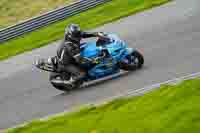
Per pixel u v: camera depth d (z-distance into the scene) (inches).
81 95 1323.8
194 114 893.8
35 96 1459.2
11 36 2287.2
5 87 1648.6
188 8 1886.1
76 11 2313.0
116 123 985.5
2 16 2805.1
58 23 2292.1
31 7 2810.0
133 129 918.4
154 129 887.1
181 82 1138.0
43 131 1117.7
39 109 1338.6
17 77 1726.1
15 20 2716.5
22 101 1453.0
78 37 1348.4
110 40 1362.0
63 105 1304.1
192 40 1515.7
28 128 1189.1
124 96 1200.2
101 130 975.0
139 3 2174.0
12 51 2145.7
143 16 1988.2
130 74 1342.3
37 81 1596.9
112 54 1343.5
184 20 1758.1
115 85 1302.9
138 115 992.9
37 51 2031.3
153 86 1199.6
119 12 2160.4
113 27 1999.3
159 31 1726.1
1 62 2028.8
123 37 1817.2
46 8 2736.2
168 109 974.4
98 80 1392.7
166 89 1124.5
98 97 1266.0
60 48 1373.0
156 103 1037.2
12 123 1306.6
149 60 1427.2
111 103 1162.6
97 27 2073.1
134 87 1250.6
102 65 1359.5
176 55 1413.6
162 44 1567.4
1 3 2955.2
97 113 1127.0
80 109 1198.3
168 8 1969.7
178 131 852.6
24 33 2297.0
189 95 1020.5
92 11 2271.2
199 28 1621.6
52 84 1387.8
